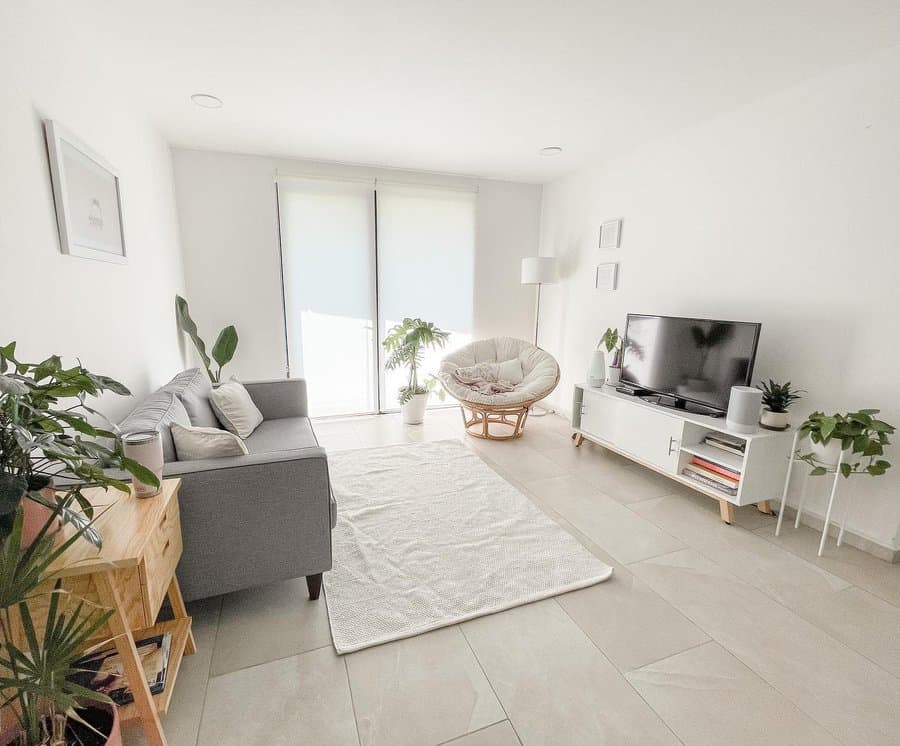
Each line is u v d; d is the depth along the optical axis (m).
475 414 4.02
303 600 1.77
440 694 1.36
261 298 3.94
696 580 1.93
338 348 4.25
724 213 2.78
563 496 2.73
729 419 2.37
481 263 4.58
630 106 2.67
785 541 2.24
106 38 1.97
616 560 2.07
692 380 2.80
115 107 2.24
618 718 1.29
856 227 2.14
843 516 2.23
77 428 0.90
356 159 3.80
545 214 4.64
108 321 2.01
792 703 1.35
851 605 1.78
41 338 1.45
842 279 2.21
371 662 1.48
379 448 3.49
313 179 3.88
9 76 1.32
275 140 3.34
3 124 1.29
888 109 2.00
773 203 2.50
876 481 2.12
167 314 3.11
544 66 2.22
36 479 0.95
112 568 0.99
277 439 2.57
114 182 2.12
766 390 2.46
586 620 1.69
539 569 1.97
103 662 1.23
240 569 1.57
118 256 2.13
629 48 2.04
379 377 4.43
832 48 2.00
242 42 2.03
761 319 2.60
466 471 3.06
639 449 2.96
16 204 1.33
